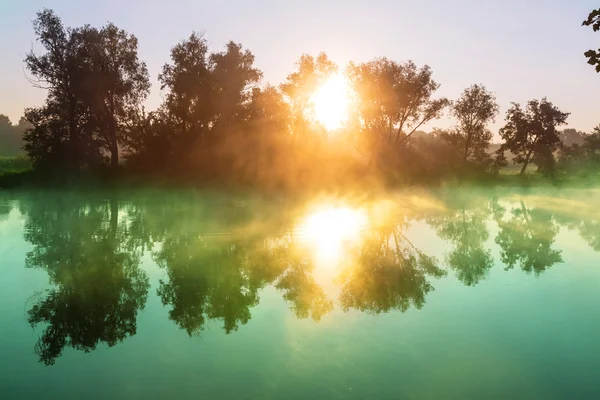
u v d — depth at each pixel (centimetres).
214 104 5197
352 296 1156
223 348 838
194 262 1547
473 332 902
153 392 688
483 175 6988
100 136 5322
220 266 1491
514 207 3509
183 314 1034
